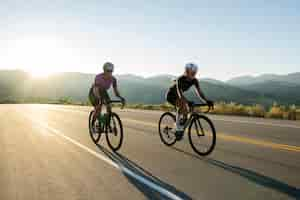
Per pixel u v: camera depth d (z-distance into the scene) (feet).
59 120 53.72
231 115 65.00
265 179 17.83
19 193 15.51
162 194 15.33
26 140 31.30
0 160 22.33
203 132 24.54
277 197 14.92
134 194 15.33
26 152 25.20
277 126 43.55
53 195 15.20
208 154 24.54
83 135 34.91
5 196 15.11
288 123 47.60
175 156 23.89
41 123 48.26
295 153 25.00
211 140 23.98
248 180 17.65
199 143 25.26
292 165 21.03
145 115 63.77
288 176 18.43
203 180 17.65
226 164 21.36
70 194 15.33
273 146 28.02
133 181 17.42
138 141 30.91
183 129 26.94
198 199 14.67
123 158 23.12
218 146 28.12
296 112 59.72
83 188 16.24
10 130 39.19
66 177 18.19
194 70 25.54
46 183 17.07
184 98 25.99
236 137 33.37
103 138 32.58
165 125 29.14
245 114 67.36
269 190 15.94
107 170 19.71
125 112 73.87
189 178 18.03
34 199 14.70
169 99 28.02
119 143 26.04
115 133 26.84
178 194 15.33
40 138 32.63
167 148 27.14
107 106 27.76
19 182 17.26
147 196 15.05
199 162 21.91
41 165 20.94
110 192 15.61
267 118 57.52
